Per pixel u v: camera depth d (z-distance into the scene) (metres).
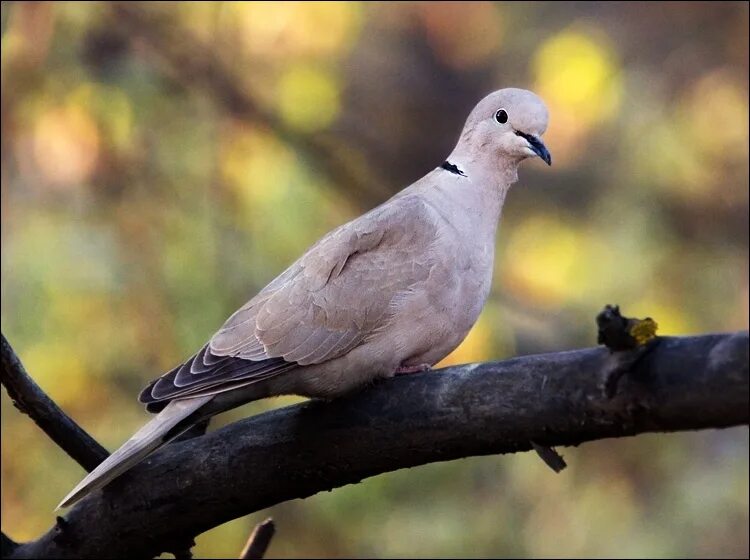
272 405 12.38
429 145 16.69
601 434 5.12
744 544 12.55
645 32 15.59
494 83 16.64
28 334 11.93
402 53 16.58
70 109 12.76
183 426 6.42
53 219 12.50
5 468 11.87
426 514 12.20
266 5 14.05
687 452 13.03
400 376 5.87
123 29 13.48
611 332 4.82
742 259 14.24
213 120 13.91
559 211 14.88
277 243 13.04
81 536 6.61
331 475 6.05
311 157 14.86
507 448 5.47
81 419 11.91
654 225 14.12
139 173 12.99
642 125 14.66
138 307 12.29
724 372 4.68
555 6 16.27
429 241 6.88
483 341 12.44
